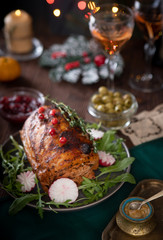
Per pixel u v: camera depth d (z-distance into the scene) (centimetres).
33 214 89
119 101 108
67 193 88
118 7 107
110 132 100
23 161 97
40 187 92
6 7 210
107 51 110
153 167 97
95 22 104
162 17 110
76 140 91
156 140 103
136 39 142
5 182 92
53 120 93
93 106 109
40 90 123
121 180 90
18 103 113
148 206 83
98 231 86
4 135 108
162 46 127
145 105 116
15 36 136
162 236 82
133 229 82
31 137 94
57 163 89
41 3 218
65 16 175
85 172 90
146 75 127
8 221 87
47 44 143
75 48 134
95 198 88
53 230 86
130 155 100
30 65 134
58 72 127
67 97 120
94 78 123
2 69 124
